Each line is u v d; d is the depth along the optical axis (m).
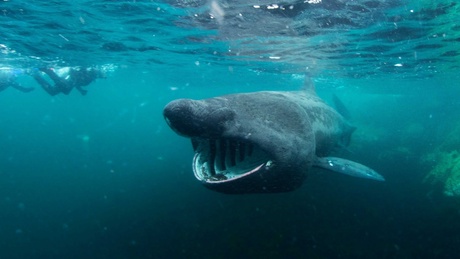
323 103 10.23
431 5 8.36
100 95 83.94
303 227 11.17
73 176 29.72
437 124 26.59
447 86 31.75
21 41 14.54
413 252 9.08
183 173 24.06
